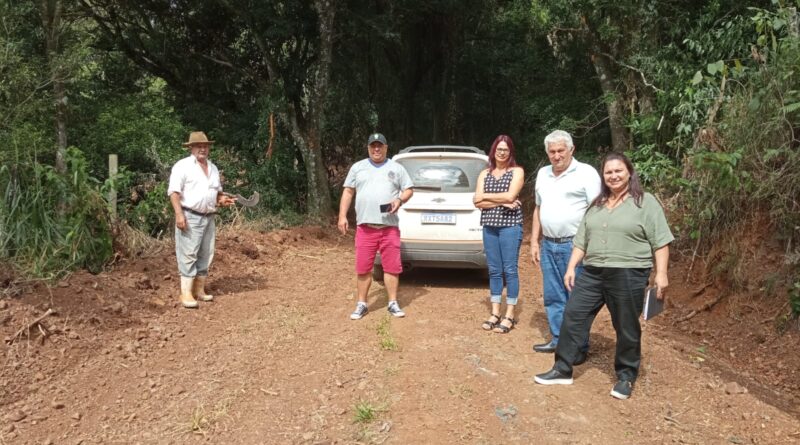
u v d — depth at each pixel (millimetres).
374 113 15438
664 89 9594
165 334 5641
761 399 4828
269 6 11930
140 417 4340
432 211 6996
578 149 13312
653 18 9945
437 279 7945
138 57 14070
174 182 6141
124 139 11242
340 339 5602
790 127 6430
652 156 9328
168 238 8688
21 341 5078
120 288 6324
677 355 5562
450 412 4316
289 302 6754
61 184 6617
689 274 7336
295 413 4352
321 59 12305
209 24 13625
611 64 11305
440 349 5363
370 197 5961
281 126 13195
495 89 18047
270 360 5191
